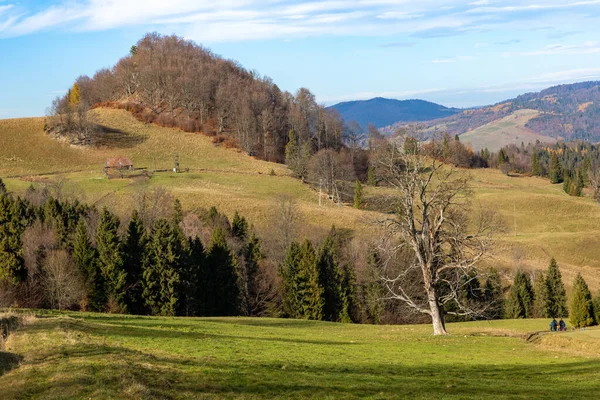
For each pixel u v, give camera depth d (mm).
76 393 16656
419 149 42312
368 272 74750
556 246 110812
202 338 32406
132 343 27078
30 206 88062
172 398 16984
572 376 24844
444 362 28062
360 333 43531
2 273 59625
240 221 98000
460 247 42062
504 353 31906
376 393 19500
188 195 123125
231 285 72375
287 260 75438
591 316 56844
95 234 71125
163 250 64500
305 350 30047
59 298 57969
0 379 18797
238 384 19266
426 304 73875
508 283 83812
